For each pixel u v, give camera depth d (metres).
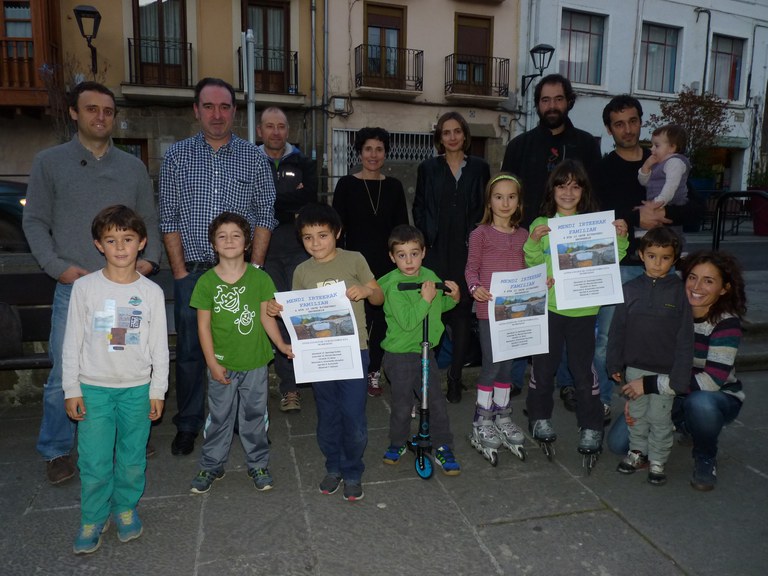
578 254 3.12
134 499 2.53
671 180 3.40
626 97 3.69
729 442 3.53
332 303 2.76
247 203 3.41
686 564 2.34
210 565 2.33
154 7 12.91
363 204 4.08
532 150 3.94
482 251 3.34
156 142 13.25
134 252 2.49
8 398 4.09
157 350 2.58
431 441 3.17
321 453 3.38
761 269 8.67
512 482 3.03
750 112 18.56
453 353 4.14
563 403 4.15
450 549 2.44
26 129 13.05
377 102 14.48
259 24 13.60
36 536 2.55
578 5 15.52
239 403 2.98
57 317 3.04
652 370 3.03
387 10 14.16
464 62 14.99
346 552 2.42
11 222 5.32
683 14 16.80
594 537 2.53
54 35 12.20
